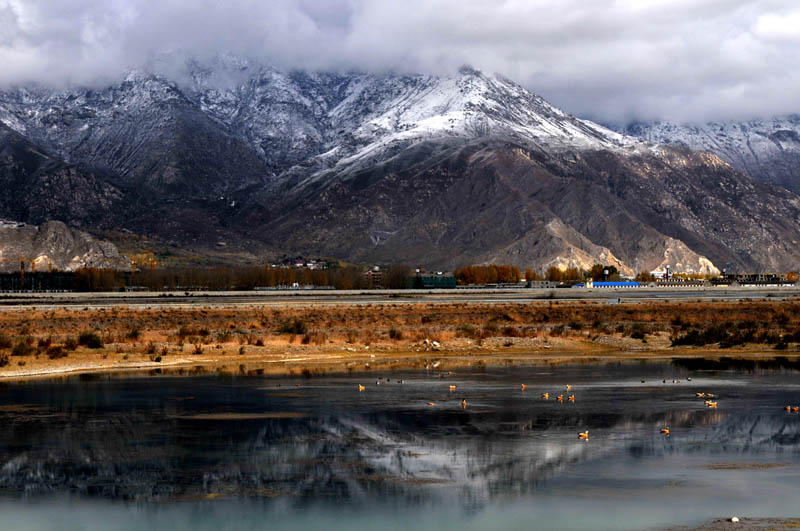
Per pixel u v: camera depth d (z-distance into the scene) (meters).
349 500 39.25
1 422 56.53
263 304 181.00
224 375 80.62
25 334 112.31
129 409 61.31
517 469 44.41
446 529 35.16
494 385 73.75
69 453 47.84
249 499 39.47
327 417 58.38
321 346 103.44
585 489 40.75
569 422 56.78
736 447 49.38
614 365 89.94
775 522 35.66
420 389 71.31
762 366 89.12
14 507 38.47
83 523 36.31
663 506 38.03
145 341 105.06
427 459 46.50
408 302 195.00
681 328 129.62
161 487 41.47
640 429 54.34
